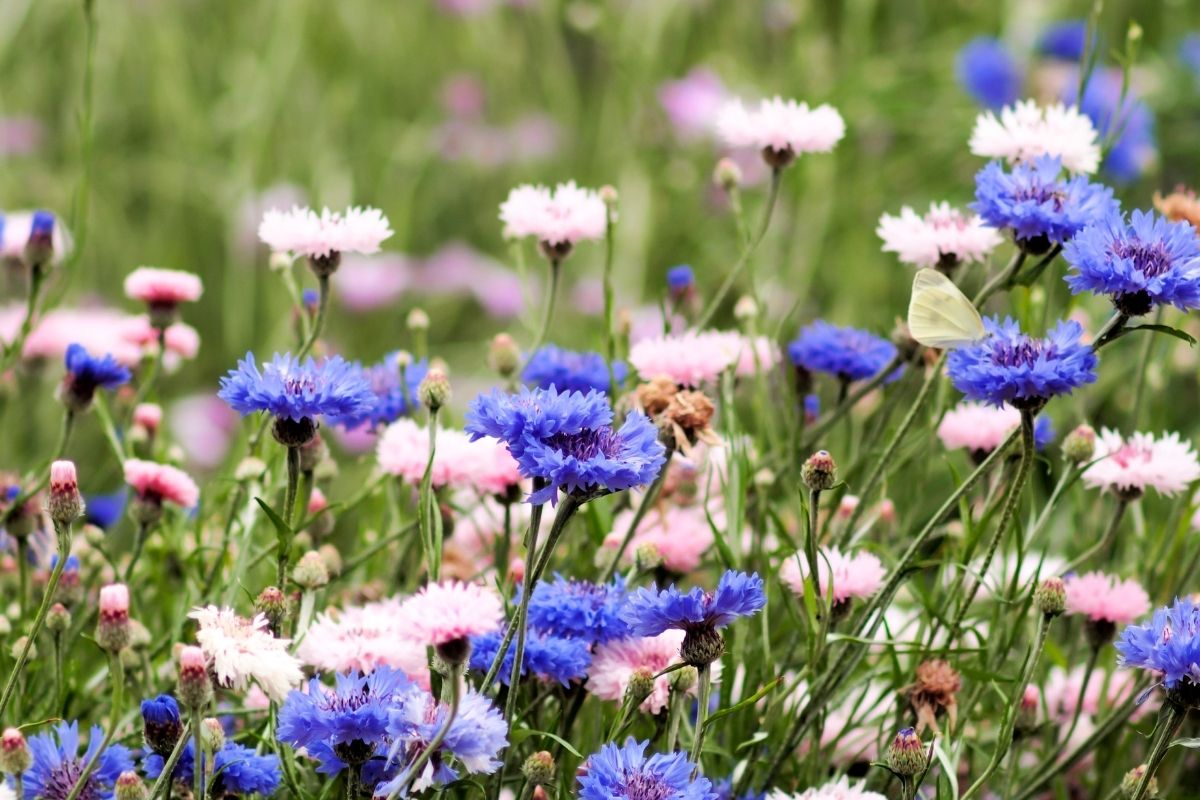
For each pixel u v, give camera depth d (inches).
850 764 59.4
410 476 60.6
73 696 59.9
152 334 66.6
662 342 61.5
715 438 59.3
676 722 56.4
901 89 101.7
